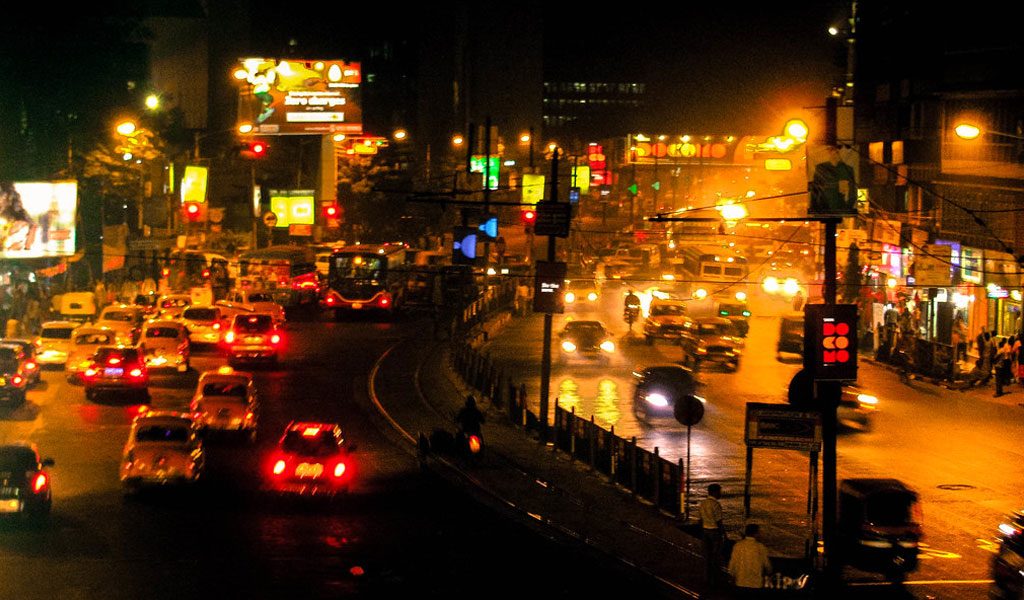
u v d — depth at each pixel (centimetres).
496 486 4288
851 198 3347
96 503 3766
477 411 4753
